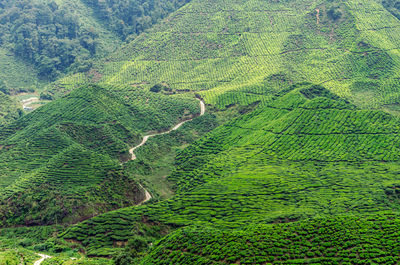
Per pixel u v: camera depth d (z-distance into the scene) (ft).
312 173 425.28
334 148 469.98
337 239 255.91
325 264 234.79
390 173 402.11
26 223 380.17
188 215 356.18
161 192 458.91
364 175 404.16
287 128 520.01
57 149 508.53
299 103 573.74
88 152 472.03
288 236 262.88
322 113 529.86
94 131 554.05
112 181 429.79
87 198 398.83
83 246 335.88
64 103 628.69
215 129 593.42
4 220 381.40
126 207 400.26
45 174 429.79
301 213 317.63
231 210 352.08
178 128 643.04
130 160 521.65
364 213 309.01
